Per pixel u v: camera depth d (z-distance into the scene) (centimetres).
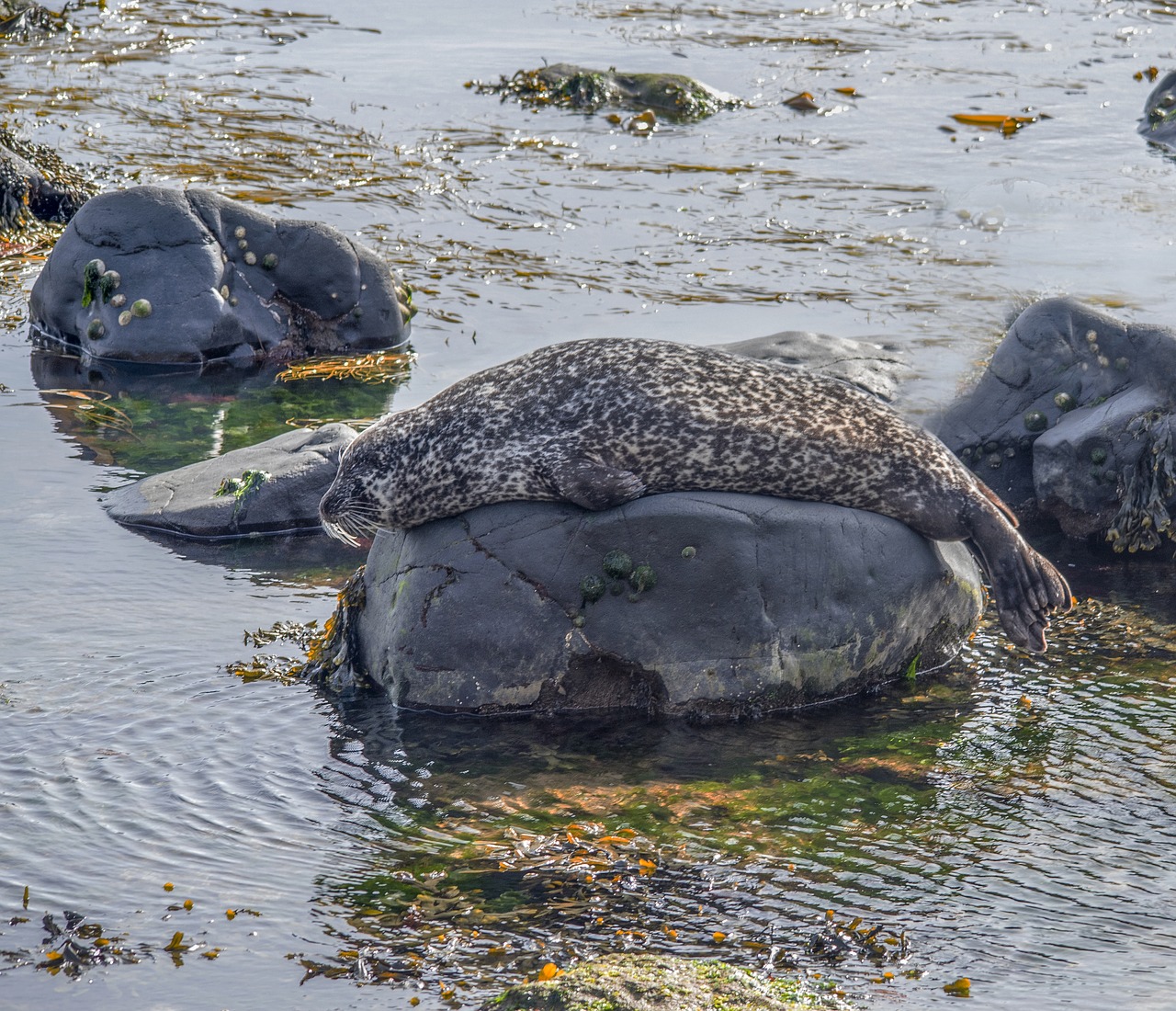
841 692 2633
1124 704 2559
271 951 1797
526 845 2075
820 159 6681
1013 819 2159
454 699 2550
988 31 9375
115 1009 1675
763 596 2558
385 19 9562
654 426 2639
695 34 9250
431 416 2769
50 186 5644
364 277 4575
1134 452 3288
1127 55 8675
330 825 2123
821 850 2067
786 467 2641
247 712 2481
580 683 2559
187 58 8275
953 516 2666
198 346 4381
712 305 4778
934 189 6175
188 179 5944
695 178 6350
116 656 2647
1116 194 6031
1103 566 3228
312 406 4059
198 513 3288
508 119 7262
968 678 2702
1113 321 3469
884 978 1742
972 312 4641
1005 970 1762
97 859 1992
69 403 4034
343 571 3148
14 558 3059
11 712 2412
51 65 7938
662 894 1942
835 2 10269
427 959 1788
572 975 1675
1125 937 1839
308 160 6384
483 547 2603
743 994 1658
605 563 2536
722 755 2395
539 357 2811
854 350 3984
